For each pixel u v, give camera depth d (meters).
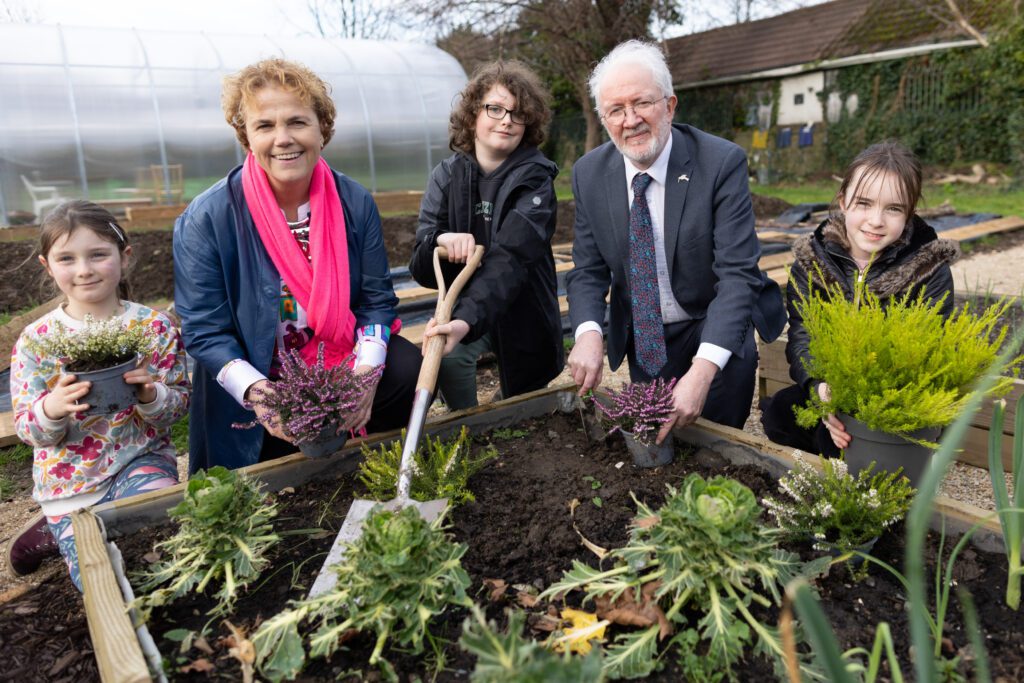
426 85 11.74
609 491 2.06
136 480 2.25
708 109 19.05
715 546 1.41
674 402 2.06
